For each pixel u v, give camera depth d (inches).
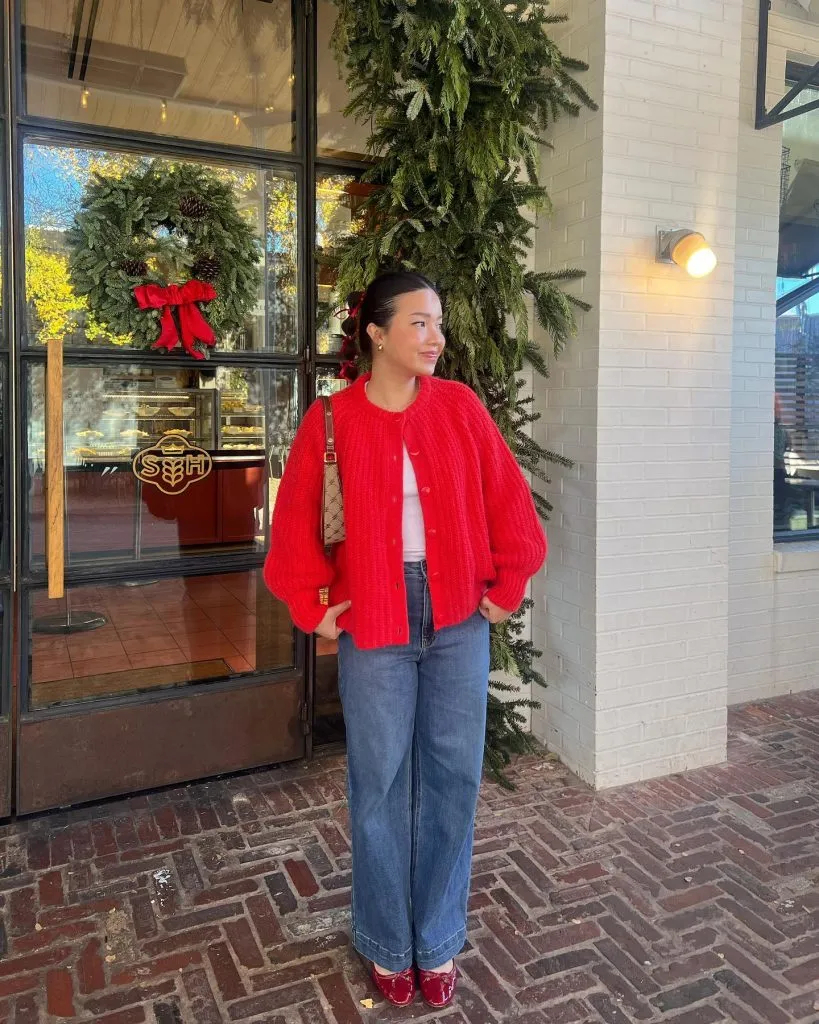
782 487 164.7
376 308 66.8
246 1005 75.0
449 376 110.9
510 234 109.1
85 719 109.4
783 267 160.1
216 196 111.5
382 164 109.5
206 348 114.5
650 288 116.6
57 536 102.3
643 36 113.4
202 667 118.7
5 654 105.3
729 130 121.3
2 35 99.4
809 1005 75.7
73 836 103.9
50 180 103.8
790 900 91.7
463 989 77.3
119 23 106.5
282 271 120.0
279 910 88.9
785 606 157.6
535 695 133.1
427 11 98.3
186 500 116.5
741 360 148.5
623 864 98.5
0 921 86.4
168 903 89.9
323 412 69.0
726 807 113.4
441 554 68.4
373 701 69.2
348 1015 73.9
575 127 117.0
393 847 73.4
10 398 103.0
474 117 102.3
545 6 114.1
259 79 115.7
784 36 147.8
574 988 77.4
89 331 107.0
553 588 126.6
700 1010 74.8
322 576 69.7
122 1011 74.0
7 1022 72.4
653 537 120.0
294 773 122.3
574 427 119.6
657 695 122.3
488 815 110.7
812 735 139.7
